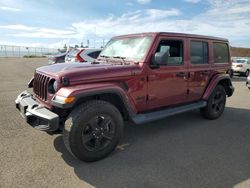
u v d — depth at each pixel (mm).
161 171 3252
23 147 3873
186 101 5031
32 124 3510
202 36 5168
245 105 7590
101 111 3436
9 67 20219
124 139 4406
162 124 5344
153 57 4121
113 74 3664
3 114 5582
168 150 3949
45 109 3453
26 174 3080
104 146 3553
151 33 4297
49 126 3189
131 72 3873
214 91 5602
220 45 5758
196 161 3570
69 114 3375
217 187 2900
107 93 3590
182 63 4723
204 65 5230
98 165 3393
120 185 2904
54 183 2904
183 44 4707
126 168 3320
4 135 4332
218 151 3955
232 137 4637
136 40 4465
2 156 3541
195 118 5863
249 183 3010
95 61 4629
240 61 19250
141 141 4320
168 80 4453
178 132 4840
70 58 11516
